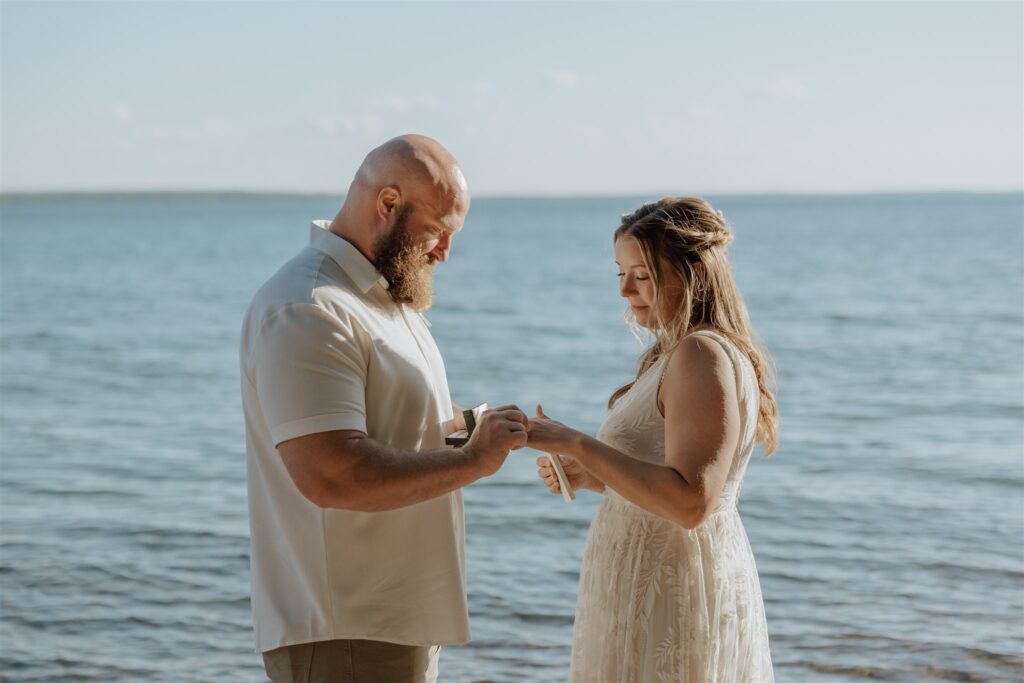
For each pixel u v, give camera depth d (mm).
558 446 2342
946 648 4199
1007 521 6203
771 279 31438
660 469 2270
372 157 2441
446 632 2508
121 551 5715
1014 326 18406
